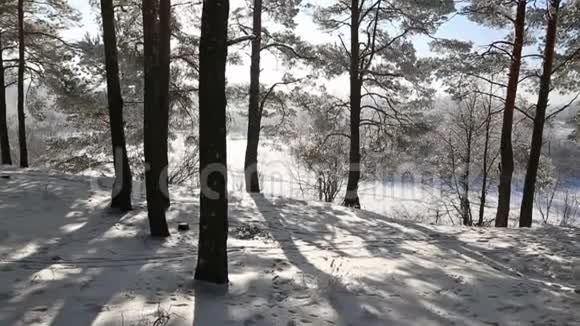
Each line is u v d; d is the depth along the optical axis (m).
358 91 18.38
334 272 6.89
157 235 8.50
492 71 15.94
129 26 15.87
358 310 5.23
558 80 16.00
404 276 6.94
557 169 34.50
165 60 9.98
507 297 6.07
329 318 4.96
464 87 17.19
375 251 8.94
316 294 5.72
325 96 20.25
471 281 6.83
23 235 7.99
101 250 7.40
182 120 21.38
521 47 14.76
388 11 17.92
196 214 10.89
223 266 5.93
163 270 6.42
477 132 27.70
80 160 22.69
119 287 5.58
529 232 11.77
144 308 4.90
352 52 18.08
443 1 16.27
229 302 5.25
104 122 23.08
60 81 19.94
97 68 19.25
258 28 17.80
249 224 10.77
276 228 10.62
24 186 12.71
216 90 5.54
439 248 9.59
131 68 17.06
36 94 22.27
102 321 4.49
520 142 25.69
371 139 21.80
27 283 5.54
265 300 5.41
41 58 20.86
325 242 9.53
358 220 12.55
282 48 18.28
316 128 21.38
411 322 4.99
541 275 7.95
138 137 21.00
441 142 28.80
